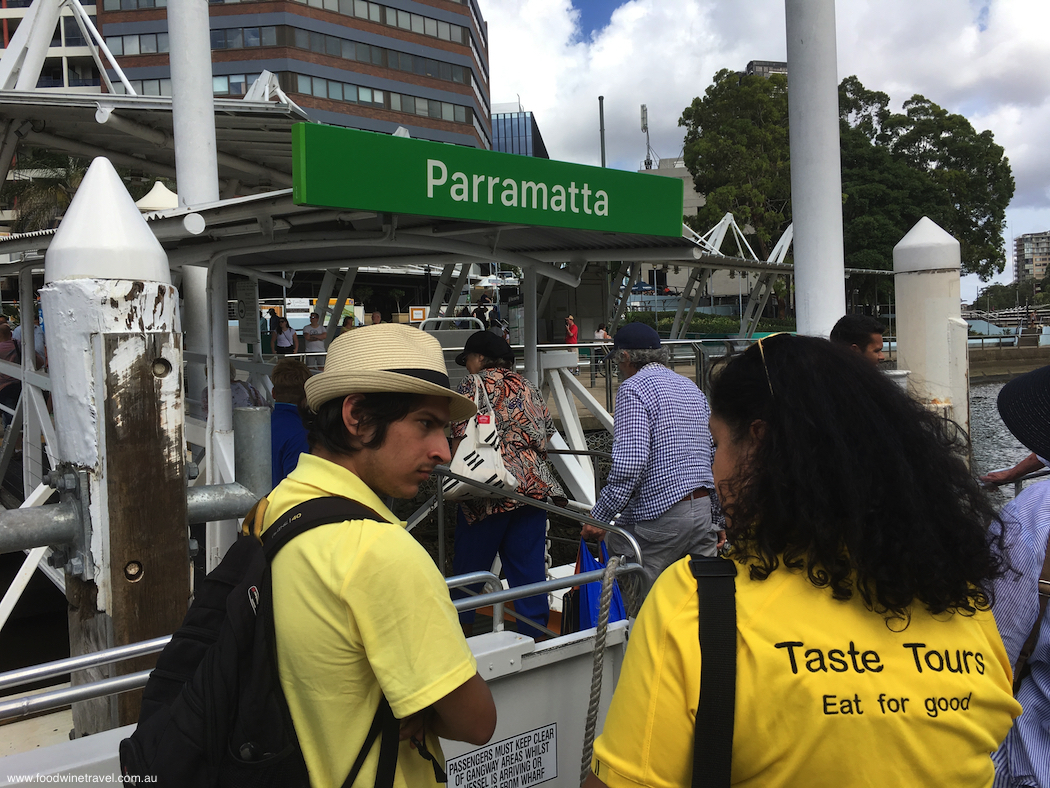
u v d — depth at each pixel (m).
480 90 79.00
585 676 2.35
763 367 1.20
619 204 4.75
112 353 2.26
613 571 1.93
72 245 2.27
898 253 5.59
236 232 4.59
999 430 13.74
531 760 2.23
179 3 6.27
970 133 41.78
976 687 1.09
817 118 5.05
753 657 1.04
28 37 10.22
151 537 2.32
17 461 9.02
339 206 3.56
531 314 6.54
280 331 16.75
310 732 1.19
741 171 37.66
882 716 1.02
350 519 1.24
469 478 3.57
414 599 1.19
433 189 3.87
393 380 1.30
